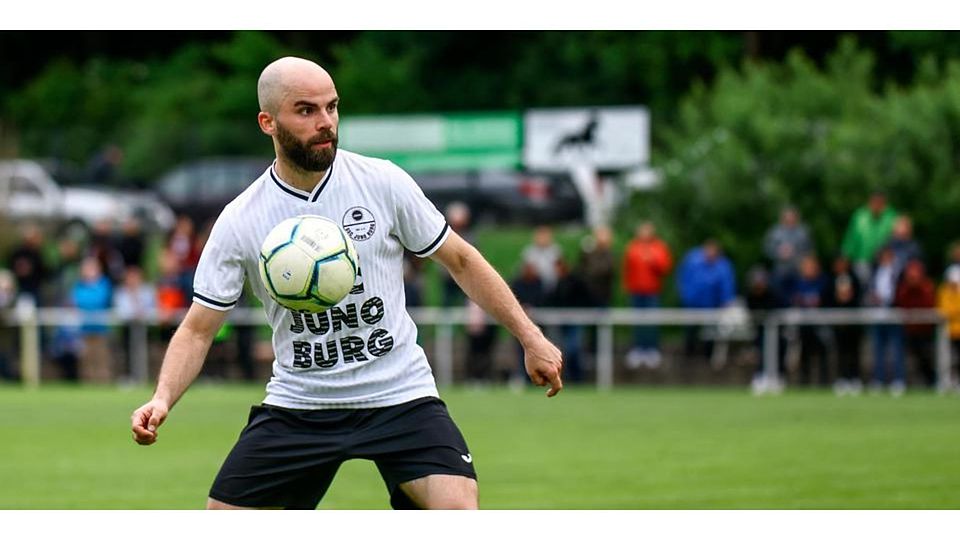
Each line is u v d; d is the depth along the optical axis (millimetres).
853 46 42281
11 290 33906
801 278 29859
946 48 48469
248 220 8836
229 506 8836
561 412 25062
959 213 36531
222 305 8891
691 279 31219
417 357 8938
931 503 14219
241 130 49312
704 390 30469
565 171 43469
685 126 41844
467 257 8875
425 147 44562
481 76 57094
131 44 64188
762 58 53219
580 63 56250
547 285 32750
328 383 8797
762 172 37969
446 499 8562
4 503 15117
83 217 46594
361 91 56469
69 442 21062
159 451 19875
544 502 14719
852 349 29359
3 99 61750
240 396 28938
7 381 34062
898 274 29016
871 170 37062
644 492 15383
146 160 49188
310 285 8578
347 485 16312
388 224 8812
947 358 28734
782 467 17219
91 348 33156
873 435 20484
